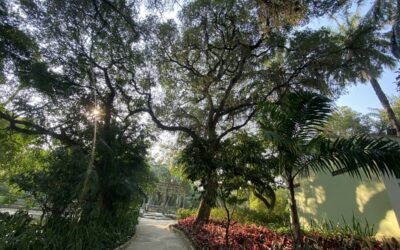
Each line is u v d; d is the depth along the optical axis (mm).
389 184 6480
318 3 7832
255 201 14148
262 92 10961
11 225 4574
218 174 5621
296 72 10195
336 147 3965
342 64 9773
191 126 12227
